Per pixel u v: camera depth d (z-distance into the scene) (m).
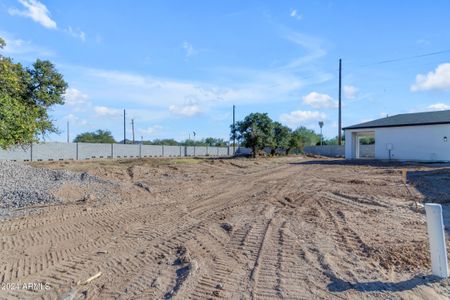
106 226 7.30
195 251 5.53
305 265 4.85
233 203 10.10
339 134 45.84
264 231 6.69
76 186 12.23
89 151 39.69
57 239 6.31
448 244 5.66
